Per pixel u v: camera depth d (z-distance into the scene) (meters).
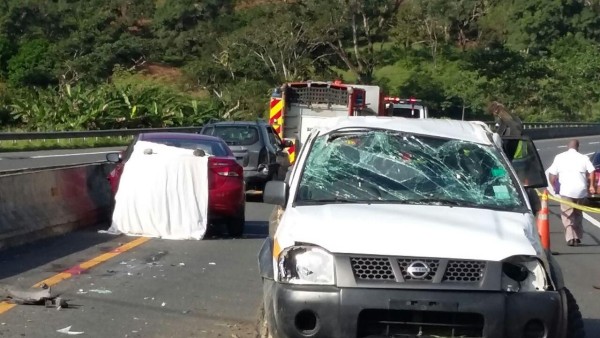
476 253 6.25
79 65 76.88
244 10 92.75
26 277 10.87
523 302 6.21
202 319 9.17
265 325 7.03
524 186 8.05
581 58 91.38
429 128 7.95
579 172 16.19
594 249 15.83
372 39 84.50
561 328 6.37
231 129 23.12
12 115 47.75
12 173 14.15
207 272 11.80
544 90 78.31
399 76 78.00
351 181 7.39
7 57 76.75
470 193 7.30
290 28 71.88
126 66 82.44
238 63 73.44
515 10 97.88
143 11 94.62
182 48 87.62
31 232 13.46
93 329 8.59
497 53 78.44
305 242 6.41
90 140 41.59
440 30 85.94
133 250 13.27
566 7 102.50
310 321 6.26
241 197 15.39
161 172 14.80
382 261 6.24
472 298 6.14
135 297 10.08
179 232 14.73
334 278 6.23
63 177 15.12
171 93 57.09
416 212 6.84
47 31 84.56
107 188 16.92
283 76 71.50
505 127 17.41
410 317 6.21
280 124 28.56
